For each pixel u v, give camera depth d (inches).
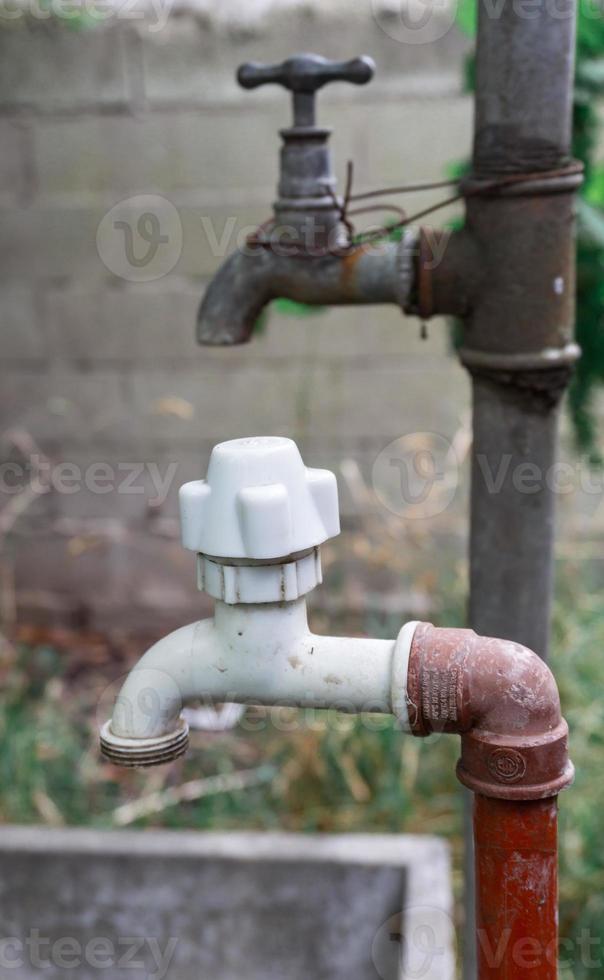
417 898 57.4
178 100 95.6
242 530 31.4
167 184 97.8
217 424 104.4
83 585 109.2
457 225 61.1
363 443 103.4
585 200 59.7
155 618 109.4
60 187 98.9
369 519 104.0
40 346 103.6
